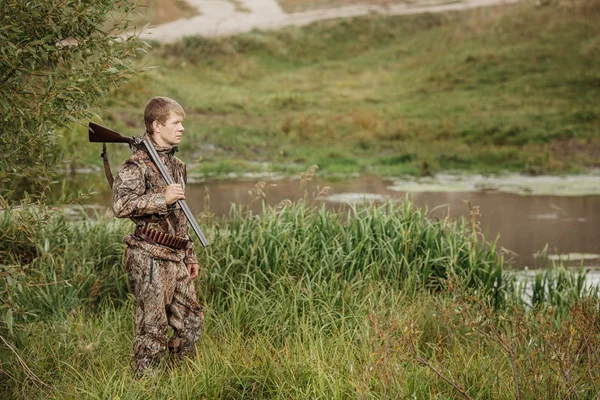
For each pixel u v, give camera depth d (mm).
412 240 5984
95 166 15695
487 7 39938
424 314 4848
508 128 21031
